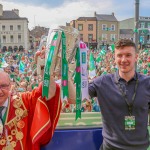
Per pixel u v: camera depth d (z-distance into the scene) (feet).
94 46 220.84
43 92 9.33
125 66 9.17
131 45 9.19
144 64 65.72
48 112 9.63
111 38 223.71
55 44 9.14
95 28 220.43
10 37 244.83
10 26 243.60
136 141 9.14
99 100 9.56
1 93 9.30
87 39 220.23
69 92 9.87
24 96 10.11
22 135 9.76
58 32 9.18
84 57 9.82
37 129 9.44
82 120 11.76
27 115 9.96
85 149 11.09
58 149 10.93
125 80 9.31
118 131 9.18
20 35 244.83
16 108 9.91
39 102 9.66
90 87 9.74
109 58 83.87
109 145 9.41
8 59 89.35
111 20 223.30
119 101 9.14
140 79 9.34
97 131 11.16
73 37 9.55
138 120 9.14
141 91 9.18
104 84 9.52
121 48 9.21
